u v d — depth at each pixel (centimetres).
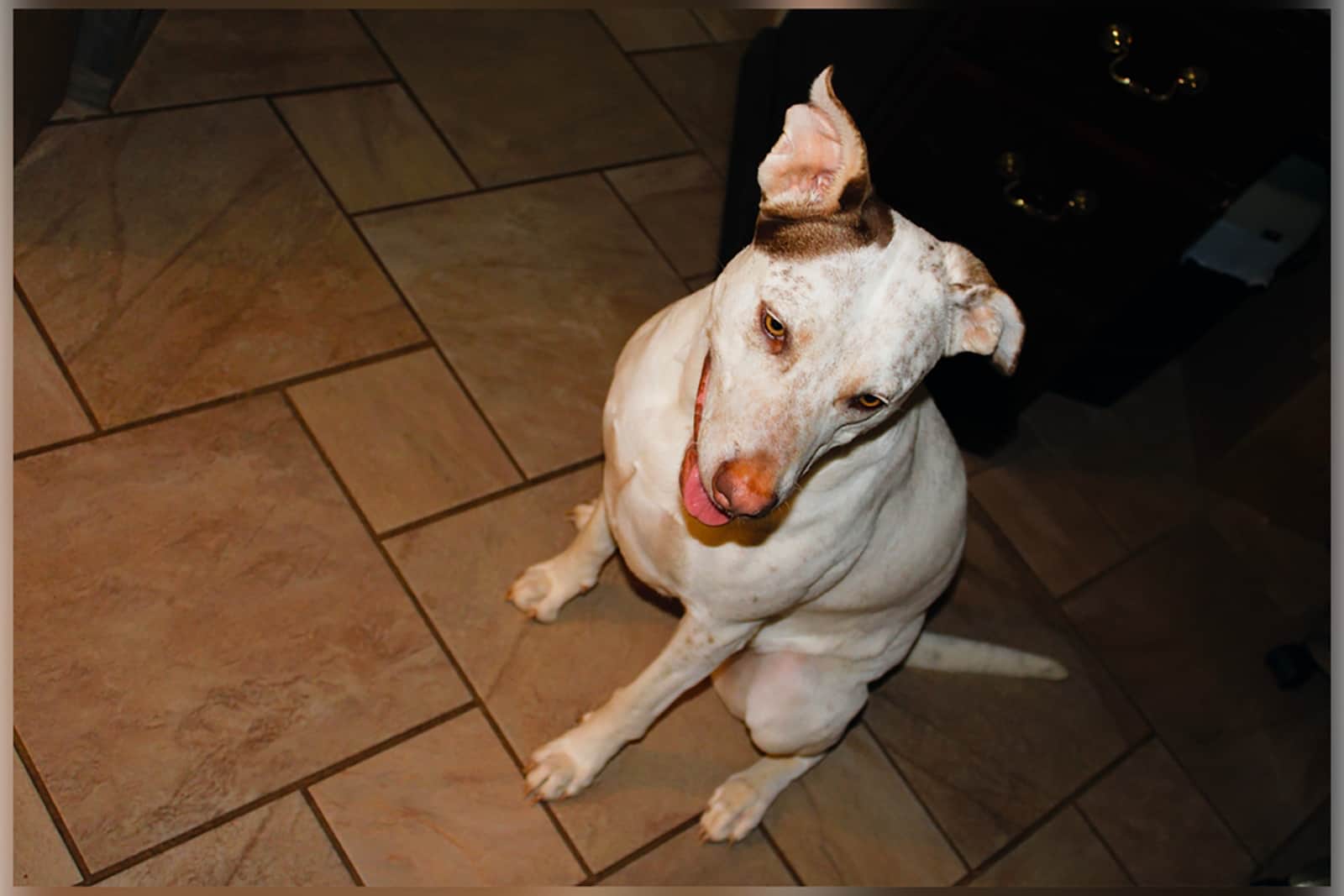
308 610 248
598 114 376
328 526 261
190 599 240
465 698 251
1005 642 321
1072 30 281
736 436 156
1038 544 350
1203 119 279
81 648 227
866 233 154
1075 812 299
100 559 237
